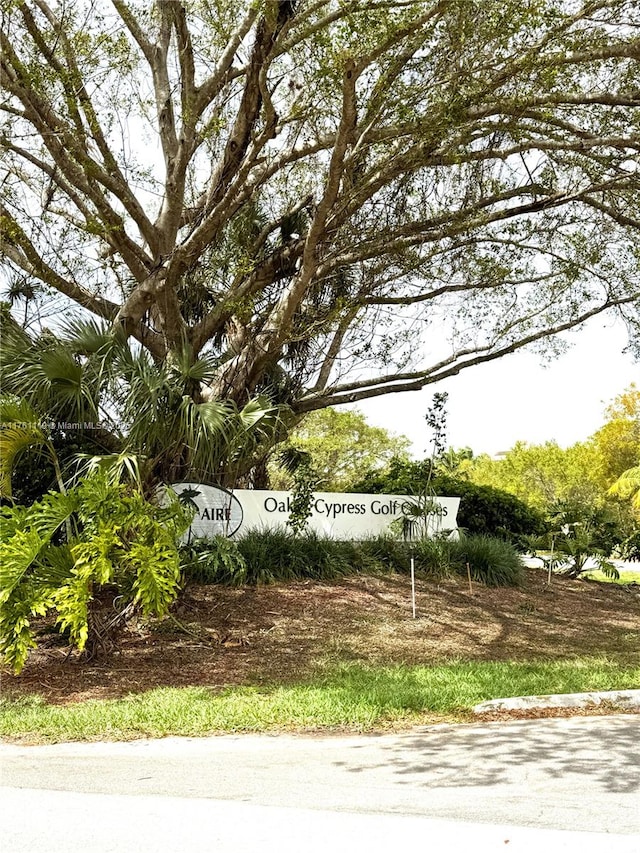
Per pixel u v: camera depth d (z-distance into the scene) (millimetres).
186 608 11445
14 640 8336
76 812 4984
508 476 44469
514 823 4703
